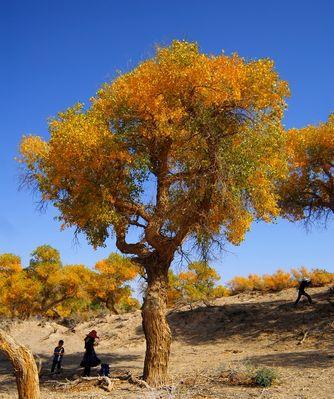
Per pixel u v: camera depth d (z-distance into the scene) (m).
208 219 15.48
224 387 13.65
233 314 31.52
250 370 14.97
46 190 16.50
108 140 15.02
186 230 15.33
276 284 40.53
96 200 15.42
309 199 29.25
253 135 14.91
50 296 54.41
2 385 17.41
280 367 16.97
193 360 22.00
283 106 15.45
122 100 15.64
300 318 27.94
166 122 15.10
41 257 54.47
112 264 54.38
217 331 29.36
